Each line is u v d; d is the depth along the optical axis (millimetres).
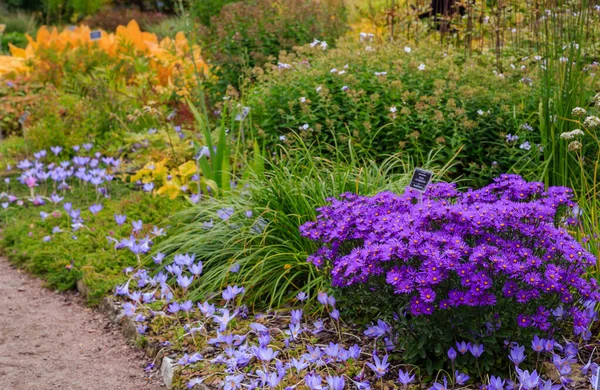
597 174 5062
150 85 8375
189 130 7371
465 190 5426
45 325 4434
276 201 4594
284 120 6117
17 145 8109
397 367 3336
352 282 3117
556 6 5496
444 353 3203
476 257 2930
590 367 3154
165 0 17641
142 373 3785
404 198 3666
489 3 7945
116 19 16016
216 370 3492
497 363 3184
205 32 8703
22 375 3795
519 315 2967
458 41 7566
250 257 4262
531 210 3230
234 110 5895
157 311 4203
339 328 3703
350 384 3260
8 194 6848
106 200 6285
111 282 4727
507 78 5953
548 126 5176
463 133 5359
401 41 6930
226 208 4801
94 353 4047
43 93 8734
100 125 7973
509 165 5430
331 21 8680
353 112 5660
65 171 6754
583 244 3607
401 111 5445
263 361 3379
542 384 3020
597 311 3447
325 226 3643
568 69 5184
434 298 2883
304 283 4293
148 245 4922
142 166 7168
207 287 4367
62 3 17922
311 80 6184
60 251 5285
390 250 3037
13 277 5270
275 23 8156
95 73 9430
